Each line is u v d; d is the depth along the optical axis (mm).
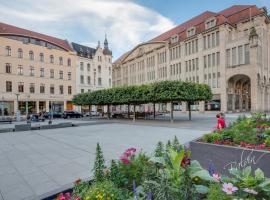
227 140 6461
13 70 41250
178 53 53156
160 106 58688
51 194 4293
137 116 36344
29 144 11703
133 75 71062
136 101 28250
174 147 4496
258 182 2844
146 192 2715
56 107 48250
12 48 41250
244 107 47688
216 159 5836
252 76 37688
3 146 11234
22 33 44438
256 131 7234
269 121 9953
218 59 43438
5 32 41188
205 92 27156
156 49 60094
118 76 80375
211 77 44625
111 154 8750
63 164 7367
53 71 47875
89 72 56281
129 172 3744
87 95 37562
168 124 22203
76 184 3568
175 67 54000
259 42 39312
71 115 40594
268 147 5434
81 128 20125
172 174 2732
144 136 13820
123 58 81500
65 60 50375
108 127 20688
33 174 6312
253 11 42531
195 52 48312
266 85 43125
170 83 23828
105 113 45312
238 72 39781
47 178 5934
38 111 44781
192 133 14805
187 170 2699
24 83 42781
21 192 4969
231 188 2545
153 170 3242
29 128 19188
